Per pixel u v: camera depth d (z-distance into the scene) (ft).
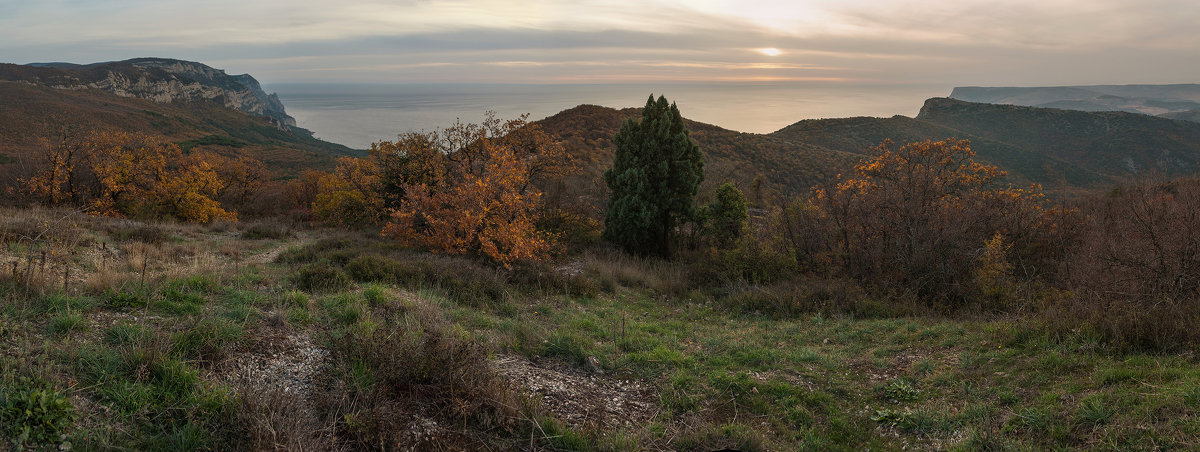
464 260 46.52
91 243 35.83
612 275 51.29
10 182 96.22
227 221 84.43
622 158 69.51
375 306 25.67
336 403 15.20
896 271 46.93
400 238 56.95
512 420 15.94
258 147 457.68
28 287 18.63
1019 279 43.32
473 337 23.31
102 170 85.05
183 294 22.08
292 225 89.66
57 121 384.88
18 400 11.57
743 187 126.21
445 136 78.23
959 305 40.45
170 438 12.44
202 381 14.67
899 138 348.38
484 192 51.83
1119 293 30.50
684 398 20.21
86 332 16.57
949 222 47.91
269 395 14.48
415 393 16.10
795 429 18.19
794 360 25.38
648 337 29.50
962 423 16.98
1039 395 17.95
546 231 67.67
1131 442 13.71
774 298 40.01
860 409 19.52
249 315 20.57
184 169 95.35
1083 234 51.34
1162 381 16.71
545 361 23.44
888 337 29.43
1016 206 55.93
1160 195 42.88
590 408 18.75
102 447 11.50
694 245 75.36
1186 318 21.89
